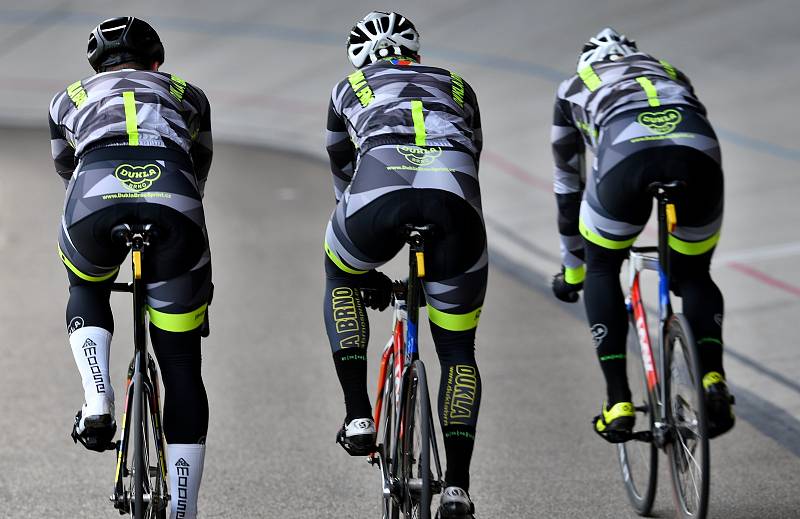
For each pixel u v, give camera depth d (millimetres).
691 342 12273
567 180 15133
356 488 15219
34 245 30766
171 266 11500
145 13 70500
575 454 16359
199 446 11789
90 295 11891
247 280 26953
